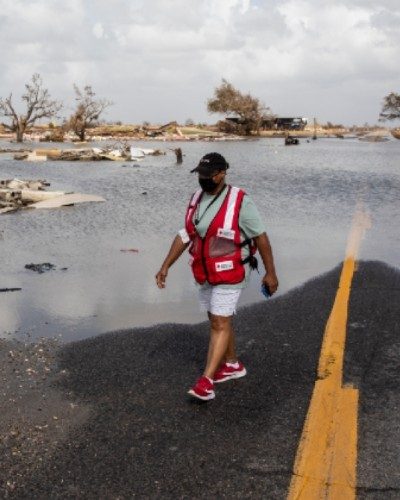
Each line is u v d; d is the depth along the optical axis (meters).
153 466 3.89
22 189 20.56
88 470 3.86
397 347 5.98
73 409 4.67
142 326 6.82
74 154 46.00
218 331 4.71
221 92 116.94
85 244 12.03
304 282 8.71
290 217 15.96
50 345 6.13
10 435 4.27
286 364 5.56
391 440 4.18
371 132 164.38
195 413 4.58
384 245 11.75
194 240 4.68
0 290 8.47
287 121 149.38
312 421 4.45
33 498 3.59
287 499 3.55
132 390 5.00
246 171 32.72
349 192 22.09
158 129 113.56
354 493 3.60
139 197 20.38
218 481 3.73
